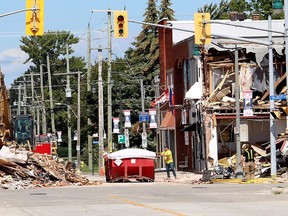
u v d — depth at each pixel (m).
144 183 90.75
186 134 131.12
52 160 93.75
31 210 46.56
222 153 114.31
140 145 188.62
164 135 150.00
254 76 113.75
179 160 136.62
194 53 110.94
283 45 113.81
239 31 141.00
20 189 78.81
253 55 114.31
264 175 93.00
